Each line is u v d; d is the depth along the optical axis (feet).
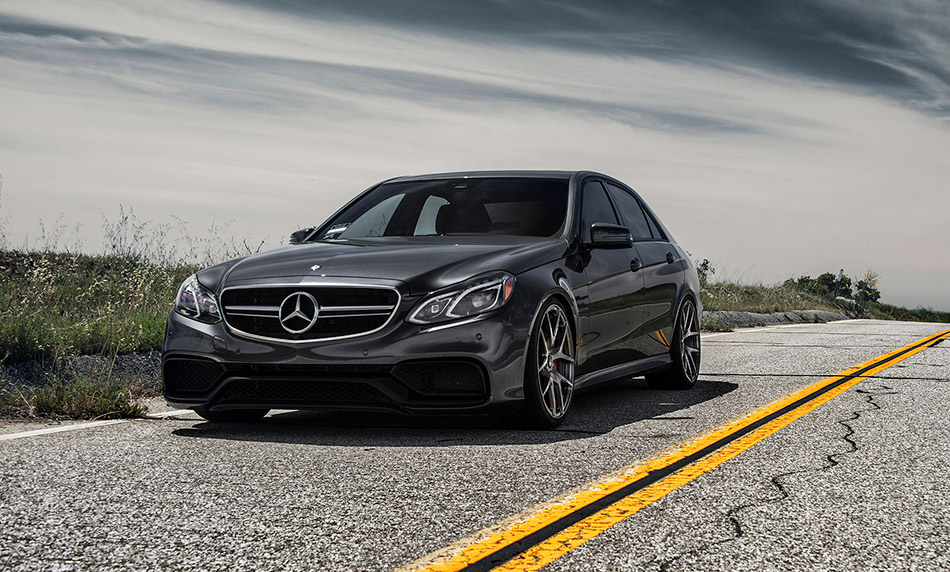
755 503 10.58
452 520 9.83
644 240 21.74
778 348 33.81
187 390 15.69
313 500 10.64
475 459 13.09
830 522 9.80
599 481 11.68
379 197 20.30
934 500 10.77
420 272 15.01
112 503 10.45
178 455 13.29
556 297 16.25
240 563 8.37
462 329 14.49
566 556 8.61
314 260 15.76
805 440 14.62
